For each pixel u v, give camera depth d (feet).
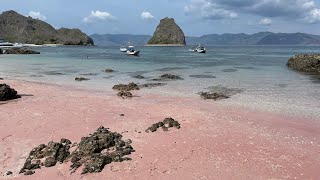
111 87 120.78
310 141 61.21
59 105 85.71
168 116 76.13
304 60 186.70
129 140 58.95
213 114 78.95
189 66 207.72
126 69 185.88
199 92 110.22
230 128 67.77
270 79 142.20
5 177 46.19
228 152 55.11
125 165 49.83
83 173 47.24
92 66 204.54
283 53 458.50
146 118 74.23
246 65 217.15
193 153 54.44
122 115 76.33
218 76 153.28
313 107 87.61
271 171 48.67
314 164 51.19
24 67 197.16
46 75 156.87
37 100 92.38
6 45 617.21
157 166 49.67
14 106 84.02
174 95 104.58
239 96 102.94
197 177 46.60
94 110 80.84
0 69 183.83
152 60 267.39
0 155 52.70
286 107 87.56
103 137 56.29
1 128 65.05
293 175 47.57
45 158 51.21
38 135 61.46
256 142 59.93
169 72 170.50
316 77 148.46
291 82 132.87
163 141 59.41
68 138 60.03
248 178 46.57
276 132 66.18
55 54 372.58
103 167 49.16
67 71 174.81
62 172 47.65
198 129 66.49
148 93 107.96
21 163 50.29
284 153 55.21
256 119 75.51
